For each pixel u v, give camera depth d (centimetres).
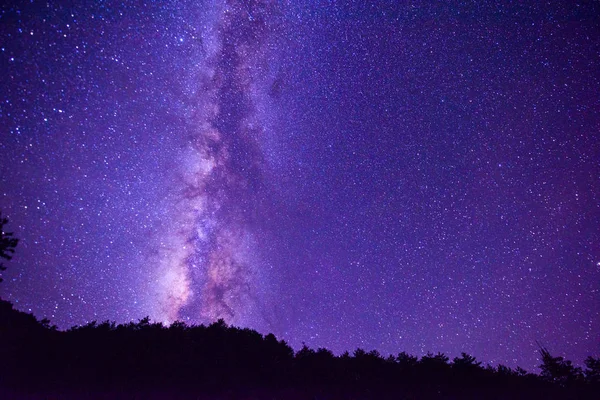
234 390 948
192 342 1109
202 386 940
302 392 967
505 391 990
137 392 869
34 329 1112
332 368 1113
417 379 1059
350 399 937
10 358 924
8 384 834
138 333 1119
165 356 1009
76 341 1041
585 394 937
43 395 800
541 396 946
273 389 984
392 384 1034
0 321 1082
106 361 964
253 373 1052
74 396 813
